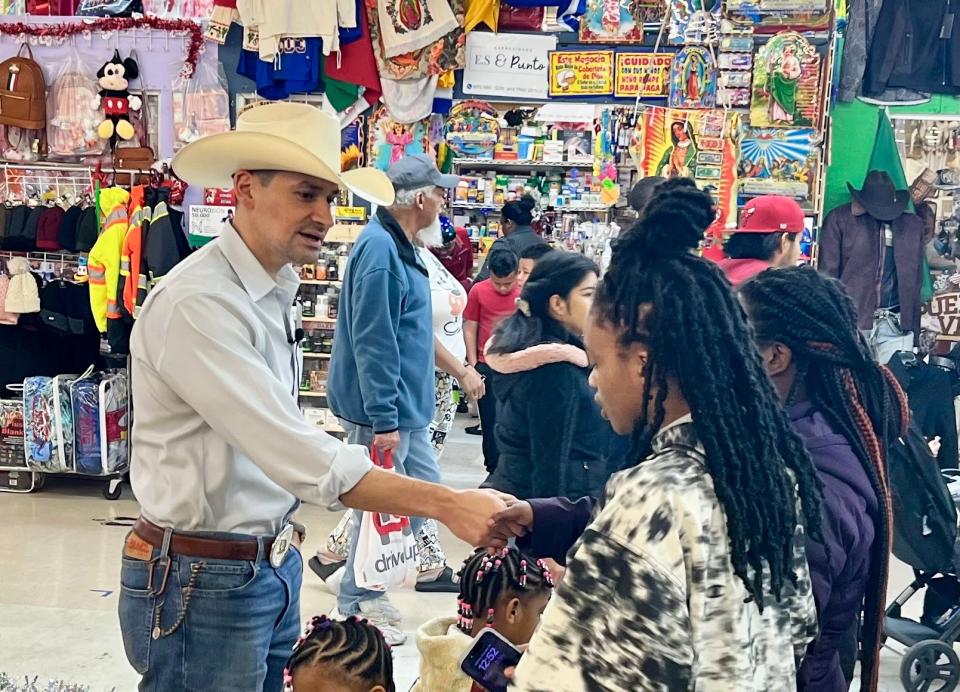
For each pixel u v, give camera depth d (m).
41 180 5.95
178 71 5.86
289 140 1.80
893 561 4.82
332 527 5.31
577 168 6.02
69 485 6.05
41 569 4.47
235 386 1.77
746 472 1.07
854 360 1.58
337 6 5.55
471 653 1.39
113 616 3.90
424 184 3.50
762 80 5.57
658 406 1.12
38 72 5.83
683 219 1.11
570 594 1.06
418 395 3.57
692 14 5.63
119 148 5.86
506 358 2.49
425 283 3.59
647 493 1.06
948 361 5.51
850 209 5.80
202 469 1.86
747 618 1.08
